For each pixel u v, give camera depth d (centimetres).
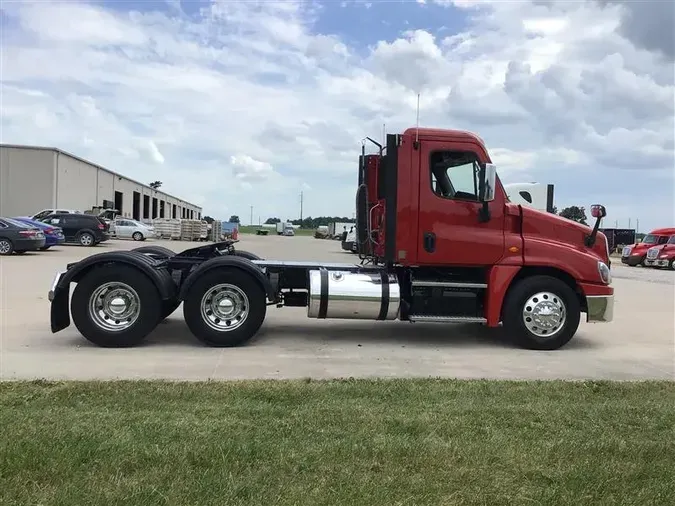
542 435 436
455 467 373
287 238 7944
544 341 831
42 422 435
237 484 338
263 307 793
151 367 671
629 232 5619
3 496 320
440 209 812
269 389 549
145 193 8631
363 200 922
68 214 3275
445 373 680
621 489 351
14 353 727
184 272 841
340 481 348
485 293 834
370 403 511
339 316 816
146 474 348
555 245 830
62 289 763
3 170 4828
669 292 1772
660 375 694
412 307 832
